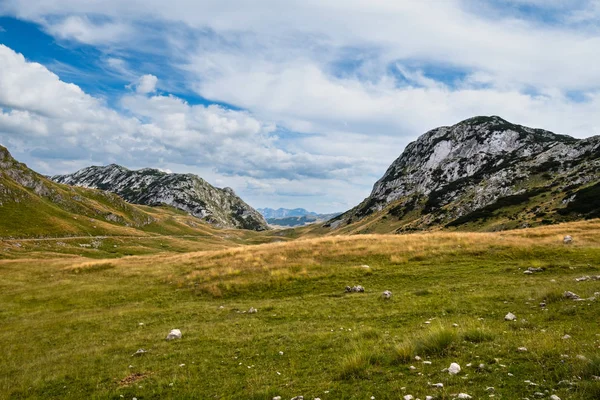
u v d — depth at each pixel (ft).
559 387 24.20
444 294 66.64
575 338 34.32
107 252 439.63
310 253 120.98
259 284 95.45
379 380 30.73
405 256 107.45
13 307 92.79
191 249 615.98
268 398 30.99
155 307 86.63
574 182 527.81
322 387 31.35
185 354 48.19
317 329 53.67
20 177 606.14
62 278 124.98
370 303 67.21
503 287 67.97
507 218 504.02
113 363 47.93
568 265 82.28
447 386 26.84
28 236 443.32
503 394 24.36
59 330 71.15
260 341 50.49
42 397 38.91
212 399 32.65
